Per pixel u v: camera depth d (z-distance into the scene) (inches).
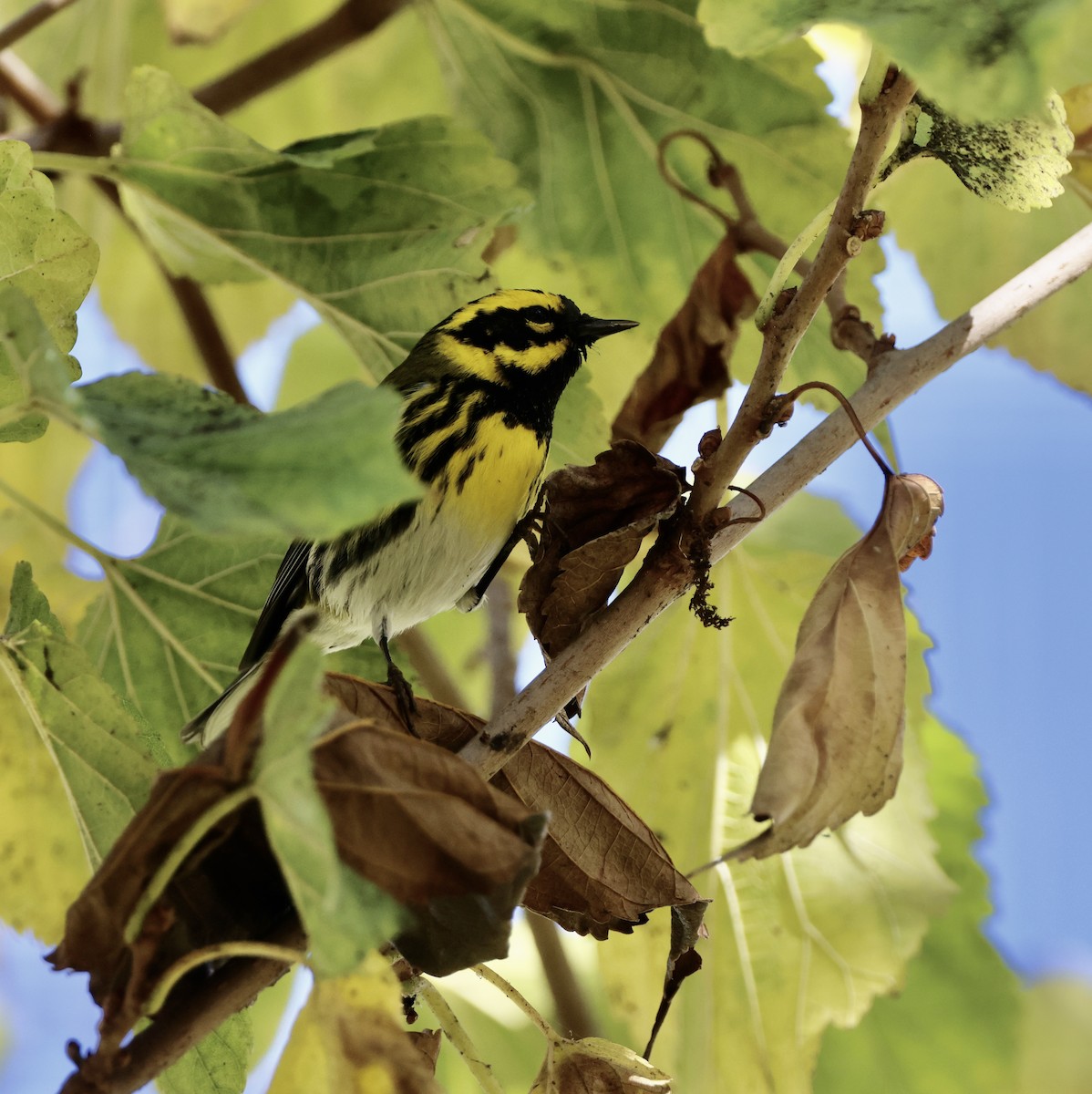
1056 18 138.7
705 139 294.8
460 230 267.9
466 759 173.8
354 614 315.0
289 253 273.1
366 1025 145.4
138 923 144.9
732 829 302.0
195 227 271.1
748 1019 293.3
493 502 327.6
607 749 307.0
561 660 181.3
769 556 311.3
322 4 432.1
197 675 257.3
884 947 297.3
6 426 188.4
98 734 196.4
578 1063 181.2
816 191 310.7
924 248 335.3
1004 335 326.0
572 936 364.8
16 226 198.1
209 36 355.6
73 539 248.8
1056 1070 430.3
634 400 283.1
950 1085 336.5
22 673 194.9
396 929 144.3
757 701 309.4
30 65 426.0
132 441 140.0
